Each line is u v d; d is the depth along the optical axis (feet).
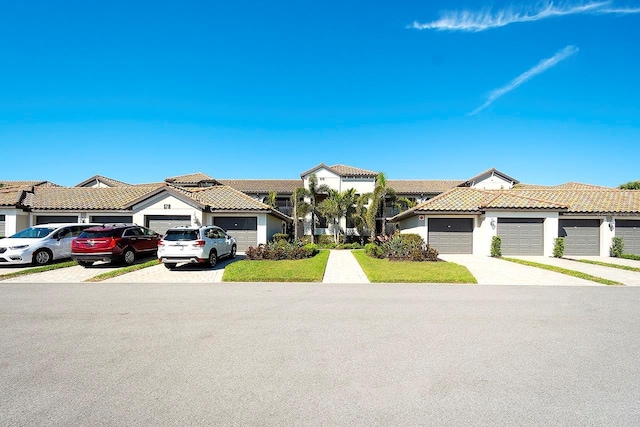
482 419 11.19
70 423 10.96
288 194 126.52
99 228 50.26
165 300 28.60
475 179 132.26
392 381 13.83
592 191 80.79
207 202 74.59
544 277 42.04
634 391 13.03
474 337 19.08
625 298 29.78
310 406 11.98
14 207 74.08
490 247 66.64
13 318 22.95
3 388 13.25
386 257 59.11
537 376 14.28
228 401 12.32
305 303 27.55
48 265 49.26
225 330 20.33
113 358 16.14
